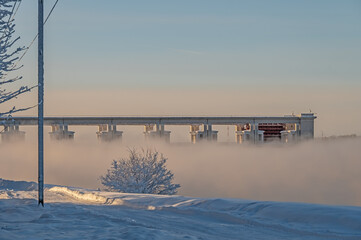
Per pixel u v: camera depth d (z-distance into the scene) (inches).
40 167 902.4
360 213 613.9
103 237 493.0
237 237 561.0
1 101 621.0
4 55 610.9
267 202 760.3
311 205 695.1
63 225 613.0
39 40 896.9
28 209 826.2
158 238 484.7
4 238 508.1
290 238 546.9
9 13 615.2
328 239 531.2
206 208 801.6
